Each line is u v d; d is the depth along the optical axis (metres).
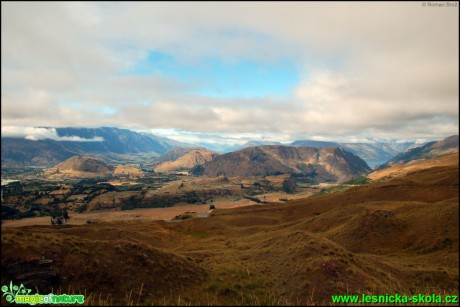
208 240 112.38
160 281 32.31
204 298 30.62
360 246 80.19
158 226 142.12
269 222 157.00
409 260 66.19
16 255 28.70
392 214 93.56
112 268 31.86
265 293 33.53
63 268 29.97
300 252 44.00
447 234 75.38
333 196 191.25
